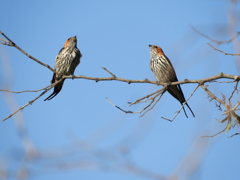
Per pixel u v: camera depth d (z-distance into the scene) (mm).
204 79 11023
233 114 9062
